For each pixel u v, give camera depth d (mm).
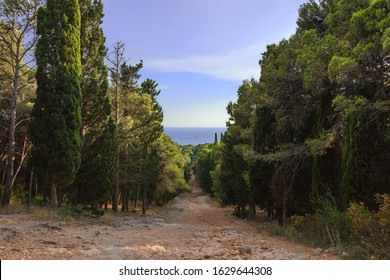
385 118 12672
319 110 16656
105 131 22844
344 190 13258
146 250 8438
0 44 21141
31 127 18719
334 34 14117
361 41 11367
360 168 12695
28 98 24500
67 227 13641
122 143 29406
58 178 18750
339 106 12258
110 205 45094
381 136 12516
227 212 46562
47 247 8234
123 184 34438
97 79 23438
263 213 39656
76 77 19750
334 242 10742
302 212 18812
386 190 12430
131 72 29672
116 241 10305
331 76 11656
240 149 29844
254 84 20844
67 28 19750
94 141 22797
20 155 25594
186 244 10617
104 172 22422
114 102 30062
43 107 18750
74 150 19188
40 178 19484
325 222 11875
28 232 10922
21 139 25422
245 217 33625
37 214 16078
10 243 8633
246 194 31844
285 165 18656
